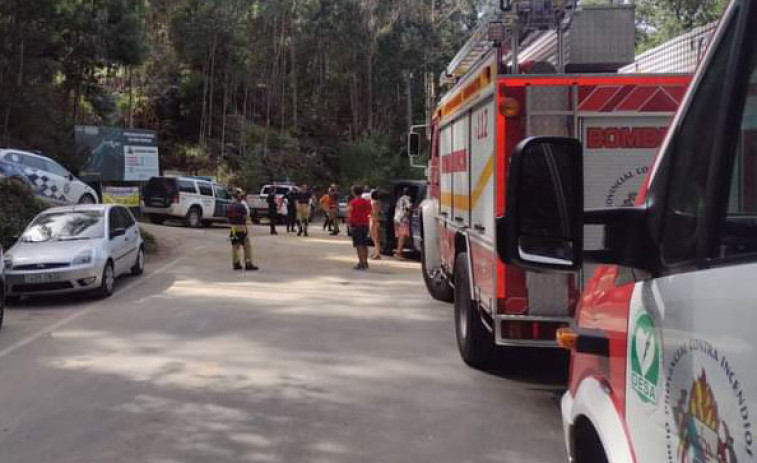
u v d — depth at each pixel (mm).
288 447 5379
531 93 5875
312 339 9219
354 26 55469
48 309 11500
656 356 2262
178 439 5535
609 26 6914
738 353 1757
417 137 13492
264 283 14398
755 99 1964
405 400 6602
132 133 33344
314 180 50875
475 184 7012
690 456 2023
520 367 7777
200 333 9555
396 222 19359
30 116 28594
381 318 10750
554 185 2564
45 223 13398
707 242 1990
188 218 30125
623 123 5848
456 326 8344
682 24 28203
